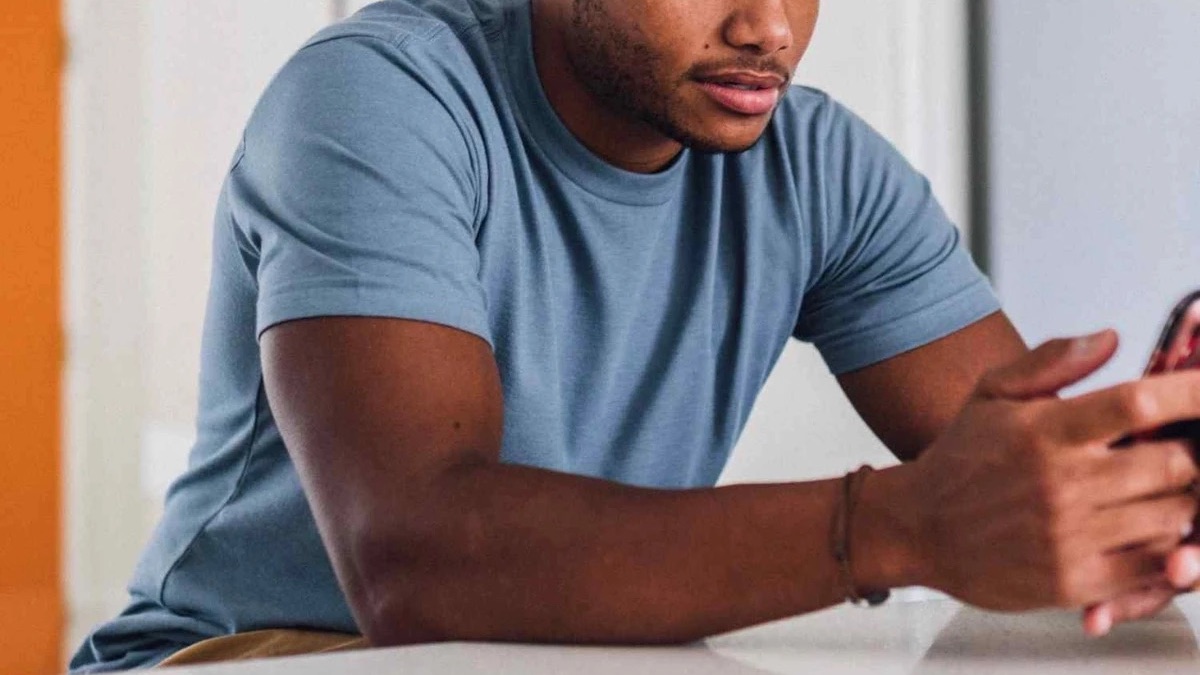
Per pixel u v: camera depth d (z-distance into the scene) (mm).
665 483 1372
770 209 1427
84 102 4191
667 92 1205
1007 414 803
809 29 1243
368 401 993
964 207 3812
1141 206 3516
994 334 1505
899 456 1512
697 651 874
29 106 4160
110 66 4191
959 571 824
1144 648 902
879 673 801
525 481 932
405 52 1180
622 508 902
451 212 1117
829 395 3406
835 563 856
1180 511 799
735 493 895
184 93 4160
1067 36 3639
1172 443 795
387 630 937
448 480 946
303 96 1142
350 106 1120
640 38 1197
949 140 3809
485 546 908
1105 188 3576
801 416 3438
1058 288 3668
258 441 1247
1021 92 3721
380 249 1051
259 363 1235
